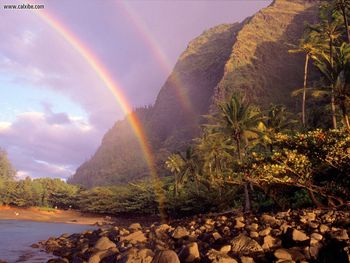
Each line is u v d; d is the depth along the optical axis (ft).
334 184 86.48
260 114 171.53
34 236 148.36
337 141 77.15
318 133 80.89
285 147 86.69
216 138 186.39
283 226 61.31
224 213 145.07
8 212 351.25
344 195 91.04
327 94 140.77
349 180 85.56
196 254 51.06
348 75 128.16
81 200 400.06
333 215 71.61
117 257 53.31
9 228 200.13
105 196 374.02
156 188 316.40
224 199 181.78
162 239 75.77
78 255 71.20
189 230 83.15
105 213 382.63
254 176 93.04
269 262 46.34
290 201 118.83
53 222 298.56
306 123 220.84
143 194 322.55
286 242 53.57
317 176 90.84
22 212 359.87
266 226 68.80
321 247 44.42
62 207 440.45
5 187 385.50
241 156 156.97
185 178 236.02
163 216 284.20
